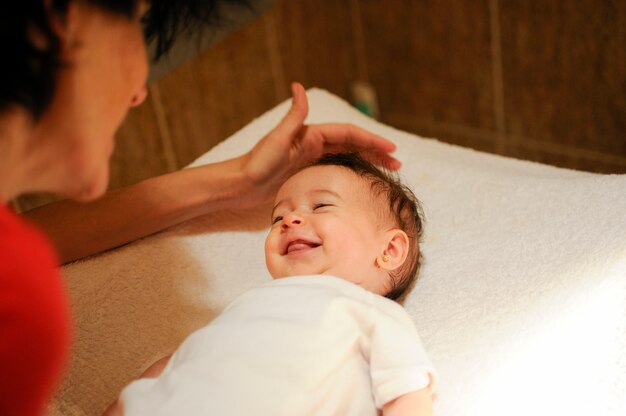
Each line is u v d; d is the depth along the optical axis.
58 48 0.42
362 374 0.67
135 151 1.46
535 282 0.77
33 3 0.40
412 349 0.66
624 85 1.40
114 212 0.90
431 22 1.70
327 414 0.63
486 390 0.68
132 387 0.64
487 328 0.74
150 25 0.58
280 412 0.60
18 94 0.41
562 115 1.54
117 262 0.90
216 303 0.88
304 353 0.64
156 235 0.95
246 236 0.97
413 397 0.63
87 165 0.49
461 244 0.88
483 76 1.66
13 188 0.47
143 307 0.86
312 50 1.81
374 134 1.03
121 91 0.49
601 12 1.37
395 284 0.81
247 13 1.05
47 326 0.39
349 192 0.83
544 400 0.70
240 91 1.66
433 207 0.95
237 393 0.60
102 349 0.81
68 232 0.88
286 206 0.85
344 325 0.67
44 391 0.41
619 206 0.84
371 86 1.95
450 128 1.82
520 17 1.51
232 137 1.14
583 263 0.77
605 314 0.76
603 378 0.75
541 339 0.72
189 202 0.94
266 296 0.72
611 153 1.50
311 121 1.14
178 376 0.62
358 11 1.86
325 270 0.78
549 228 0.85
